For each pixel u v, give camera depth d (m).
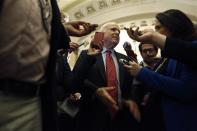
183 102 2.45
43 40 1.62
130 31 2.65
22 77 1.49
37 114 1.61
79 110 3.07
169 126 2.47
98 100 2.97
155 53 3.70
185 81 2.44
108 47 3.22
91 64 3.08
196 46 2.34
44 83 1.69
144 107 2.81
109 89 2.90
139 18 11.21
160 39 2.36
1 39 1.41
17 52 1.44
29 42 1.50
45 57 1.62
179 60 2.34
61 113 3.07
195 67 2.42
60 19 1.84
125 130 2.84
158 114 2.66
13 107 1.47
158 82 2.52
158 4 10.80
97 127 2.90
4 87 1.44
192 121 2.42
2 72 1.42
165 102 2.54
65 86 3.08
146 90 2.88
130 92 2.98
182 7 10.52
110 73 3.06
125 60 3.07
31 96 1.55
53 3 1.81
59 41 1.90
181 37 2.67
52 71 1.74
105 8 10.81
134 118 2.83
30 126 1.56
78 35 2.31
